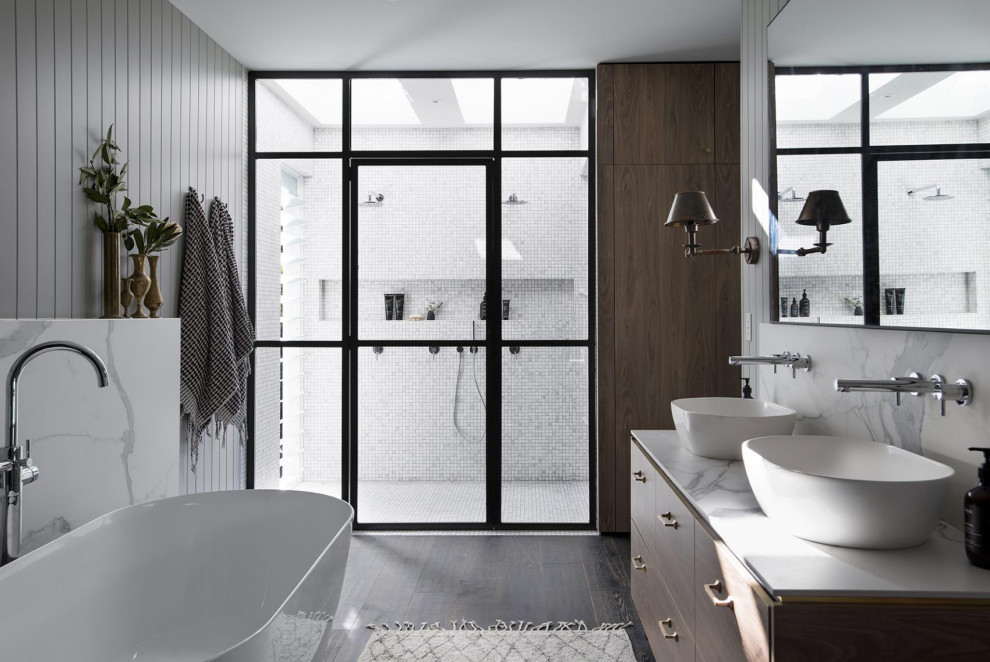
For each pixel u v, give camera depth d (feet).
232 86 11.41
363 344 12.25
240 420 10.52
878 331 5.39
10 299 6.37
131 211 7.75
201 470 10.34
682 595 5.47
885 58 5.15
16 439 5.11
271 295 12.29
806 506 3.96
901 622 3.31
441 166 12.25
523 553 10.77
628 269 11.55
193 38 9.98
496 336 12.16
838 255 5.92
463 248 12.24
